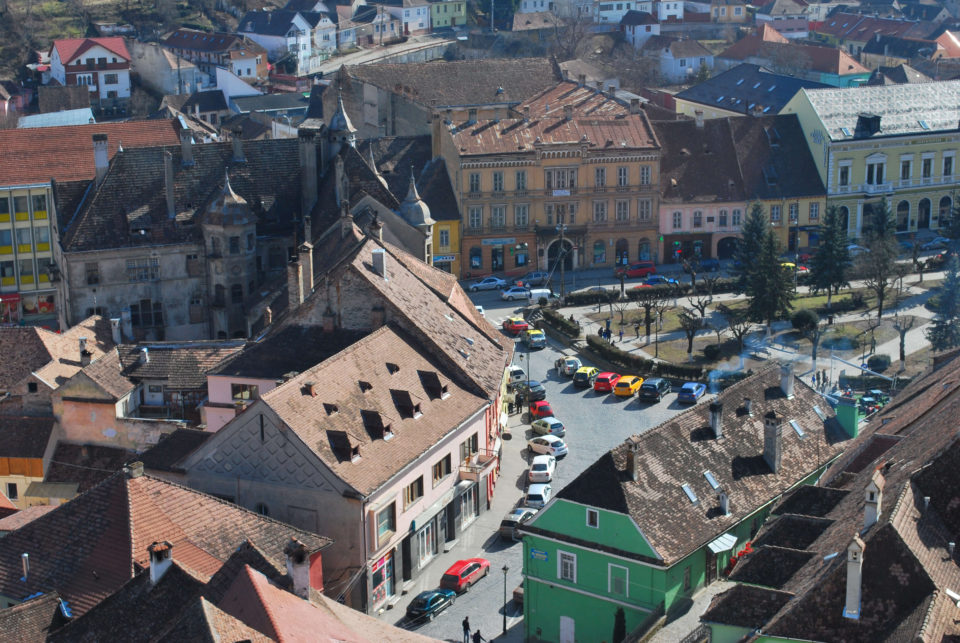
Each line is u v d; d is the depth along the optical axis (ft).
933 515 211.82
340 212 455.63
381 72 643.86
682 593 266.36
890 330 474.08
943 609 187.73
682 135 589.32
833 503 242.58
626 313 506.89
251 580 194.18
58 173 534.78
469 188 548.72
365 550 291.58
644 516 263.70
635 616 265.13
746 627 207.51
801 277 529.86
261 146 470.80
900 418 284.00
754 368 439.63
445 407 331.77
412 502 311.47
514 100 647.15
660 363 440.86
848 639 193.77
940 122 595.88
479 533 336.70
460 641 281.74
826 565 207.82
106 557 240.53
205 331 462.60
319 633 191.11
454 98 639.76
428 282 397.39
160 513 250.37
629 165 562.66
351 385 314.14
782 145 590.96
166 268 453.58
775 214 579.48
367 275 354.13
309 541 259.80
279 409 294.05
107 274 448.65
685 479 277.23
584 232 563.48
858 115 589.32
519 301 524.11
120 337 409.08
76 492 349.00
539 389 426.92
